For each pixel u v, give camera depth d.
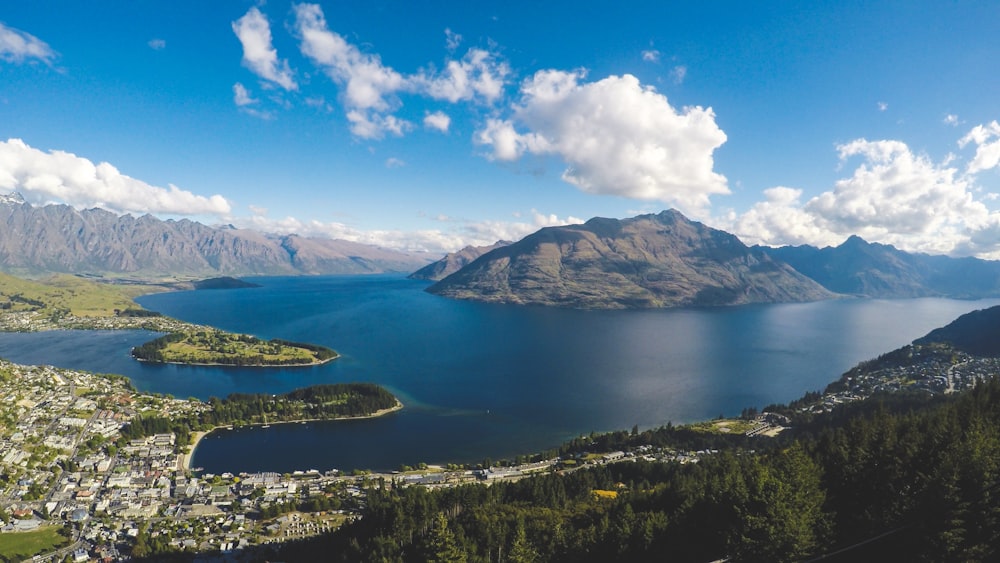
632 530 90.31
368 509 145.00
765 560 68.38
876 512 73.69
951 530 62.81
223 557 132.50
